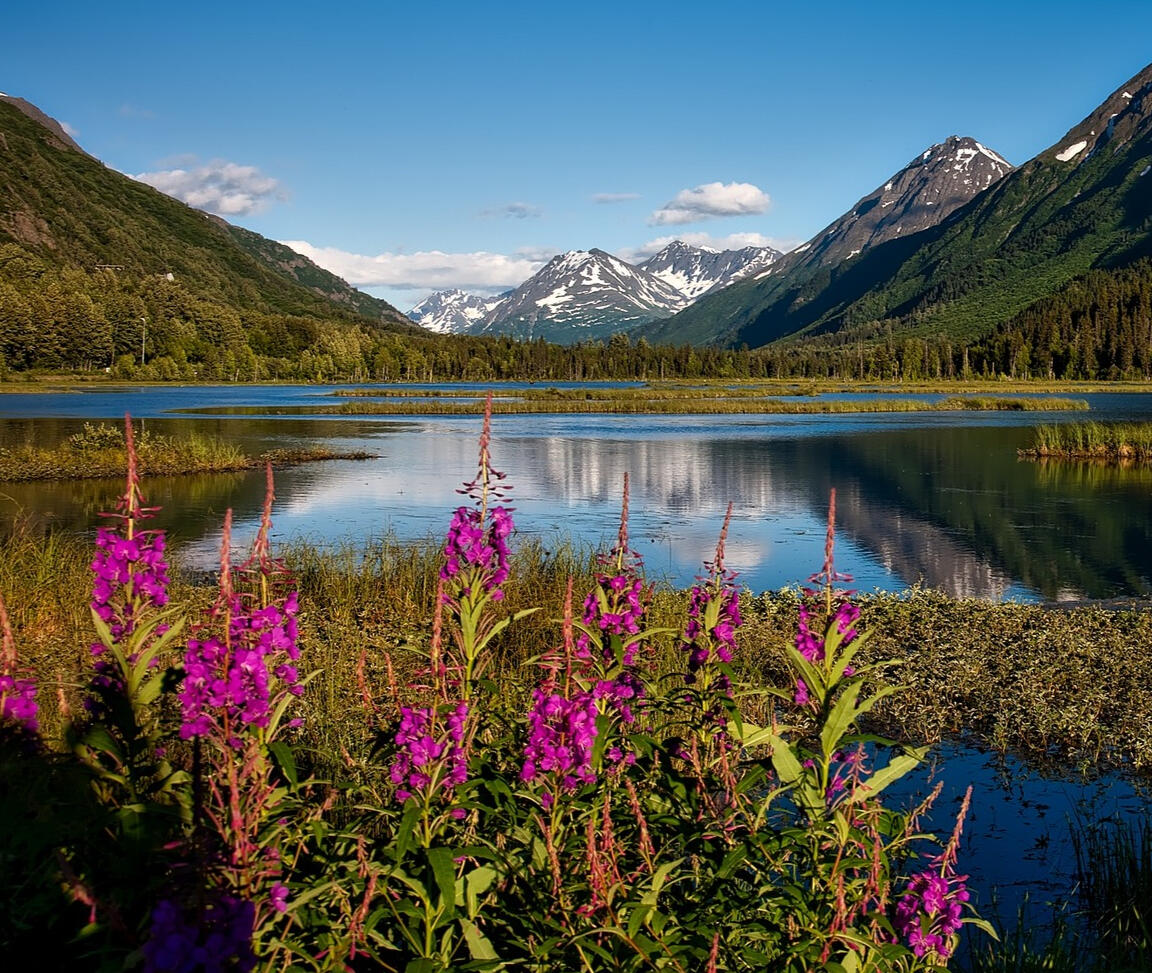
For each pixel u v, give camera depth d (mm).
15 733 3891
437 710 3953
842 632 4531
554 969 3660
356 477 35156
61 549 16297
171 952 2363
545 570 16469
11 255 184625
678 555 21203
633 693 5207
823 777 4242
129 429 4512
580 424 71438
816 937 3805
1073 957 5559
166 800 3793
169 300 185875
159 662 5277
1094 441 46156
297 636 3881
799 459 44031
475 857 3797
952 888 5062
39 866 3543
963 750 9680
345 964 3412
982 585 18516
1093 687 11070
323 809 3869
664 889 4113
